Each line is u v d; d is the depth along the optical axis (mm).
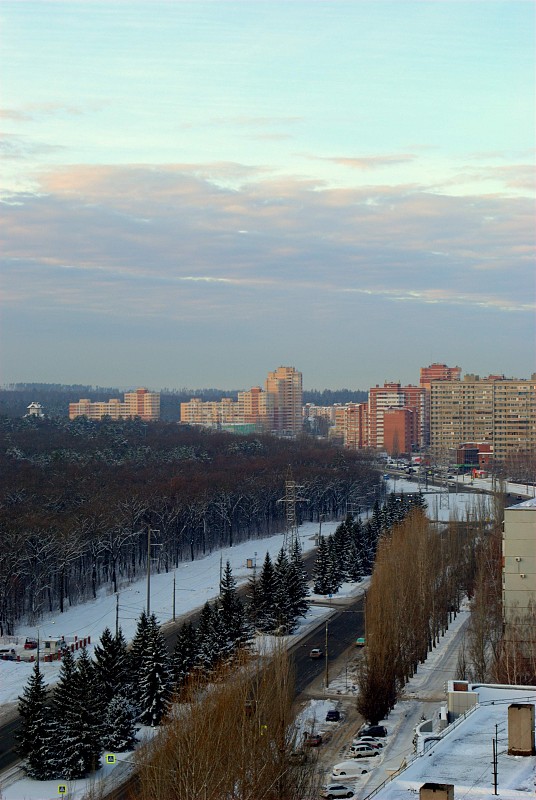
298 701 149375
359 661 171125
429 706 144250
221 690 105250
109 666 134250
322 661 172000
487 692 98312
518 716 77000
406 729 133750
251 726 98062
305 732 121625
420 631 167875
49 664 168875
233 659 140750
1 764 121812
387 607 152500
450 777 71812
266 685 107500
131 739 125188
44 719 118625
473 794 67812
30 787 113500
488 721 87500
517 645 137875
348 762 118750
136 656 140000
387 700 136750
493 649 146750
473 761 75438
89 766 117875
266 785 95000
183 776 87938
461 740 81312
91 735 117750
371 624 145875
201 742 92125
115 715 124188
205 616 160250
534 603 145375
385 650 139500
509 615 148625
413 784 69812
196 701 104500
